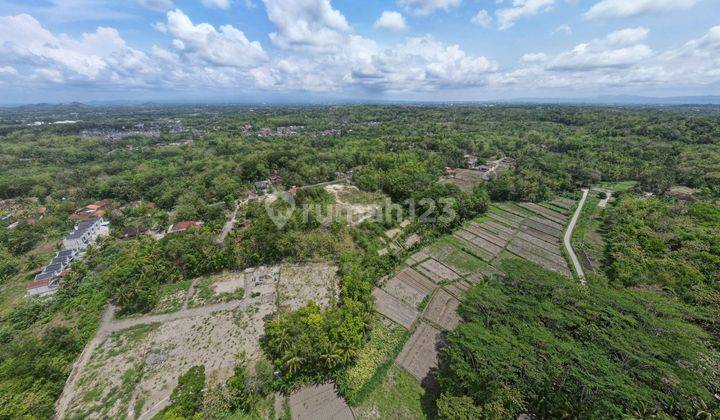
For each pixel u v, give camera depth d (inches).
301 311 1786.4
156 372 1573.6
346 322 1684.3
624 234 2576.3
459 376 1298.0
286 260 2487.7
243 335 1793.8
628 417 1090.7
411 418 1362.0
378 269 2343.8
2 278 2298.2
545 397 1197.1
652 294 1726.1
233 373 1551.4
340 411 1387.8
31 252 2696.9
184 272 2332.7
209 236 2630.4
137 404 1417.3
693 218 2711.6
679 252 2174.0
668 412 1144.2
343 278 2186.3
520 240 2878.9
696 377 1218.0
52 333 1692.9
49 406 1364.4
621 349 1302.9
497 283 1809.8
